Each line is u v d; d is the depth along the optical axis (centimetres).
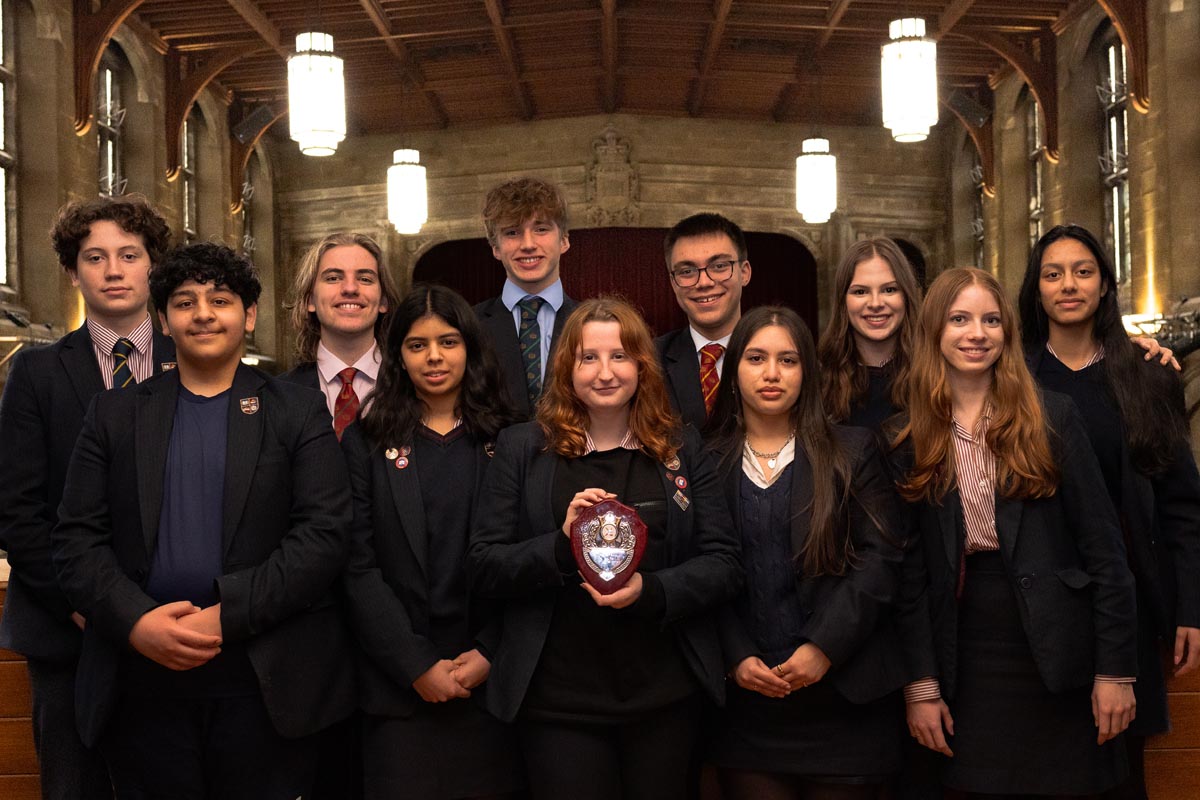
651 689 258
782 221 1425
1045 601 258
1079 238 290
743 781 270
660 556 262
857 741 264
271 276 1409
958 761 264
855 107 1365
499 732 272
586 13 1056
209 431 258
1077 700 262
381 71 1207
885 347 319
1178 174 870
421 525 271
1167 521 280
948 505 267
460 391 287
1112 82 1049
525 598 262
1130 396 278
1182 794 310
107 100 1040
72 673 274
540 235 340
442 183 1427
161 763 250
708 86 1302
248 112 1313
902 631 269
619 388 264
